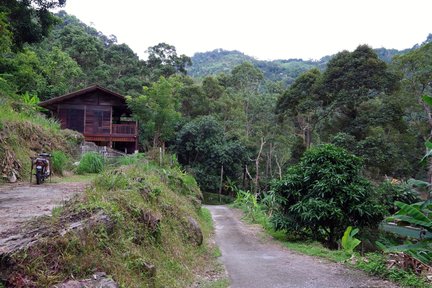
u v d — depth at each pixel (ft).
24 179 29.32
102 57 138.31
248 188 103.50
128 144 85.15
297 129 106.73
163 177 32.07
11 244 9.90
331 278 17.35
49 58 106.32
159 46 142.92
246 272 18.88
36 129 38.99
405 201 40.22
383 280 16.85
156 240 16.42
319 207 29.14
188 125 98.43
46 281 9.10
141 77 131.23
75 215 12.40
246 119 114.52
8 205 17.71
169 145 100.63
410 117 87.10
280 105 95.45
